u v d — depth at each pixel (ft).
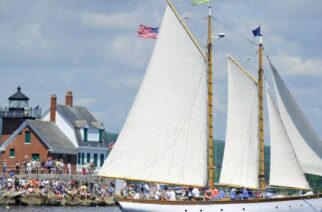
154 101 492.54
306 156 503.61
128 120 492.13
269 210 493.77
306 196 502.79
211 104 495.00
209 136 495.00
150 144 492.95
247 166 506.48
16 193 652.07
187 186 496.23
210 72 494.59
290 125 505.25
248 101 507.30
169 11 489.67
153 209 479.41
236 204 487.61
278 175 506.07
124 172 491.72
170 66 492.54
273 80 506.07
